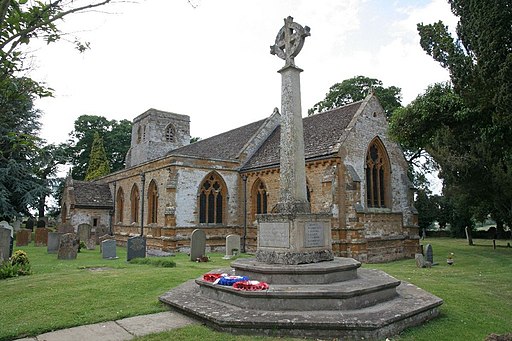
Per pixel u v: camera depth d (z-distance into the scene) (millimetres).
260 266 8930
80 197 37031
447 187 25984
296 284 8375
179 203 25641
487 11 11914
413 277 14070
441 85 19516
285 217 9367
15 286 11695
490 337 5977
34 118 37156
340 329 6508
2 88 5164
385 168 24953
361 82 40688
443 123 19406
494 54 11914
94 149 54844
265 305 7547
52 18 4797
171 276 13000
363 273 10188
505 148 17344
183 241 25516
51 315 8211
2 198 35344
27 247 28203
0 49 4711
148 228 28828
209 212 27344
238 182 28594
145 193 30109
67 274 13898
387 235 23688
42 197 41656
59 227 29859
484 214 33250
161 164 27328
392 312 7184
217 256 23000
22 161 37812
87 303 9242
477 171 20047
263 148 29500
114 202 37531
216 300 8516
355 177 21484
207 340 6418
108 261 19797
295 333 6613
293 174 9859
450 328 7312
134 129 45344
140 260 18219
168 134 42688
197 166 26625
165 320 7742
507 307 9320
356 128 23000
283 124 10320
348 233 21016
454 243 36469
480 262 20297
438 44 15836
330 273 8547
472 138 19203
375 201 23984
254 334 6707
